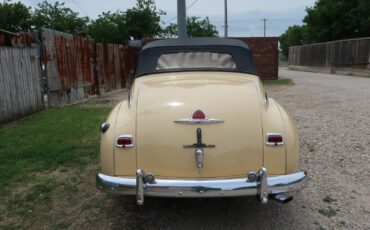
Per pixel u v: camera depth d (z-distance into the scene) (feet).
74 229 12.50
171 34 95.96
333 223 12.73
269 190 11.23
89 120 29.71
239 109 11.76
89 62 45.52
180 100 11.93
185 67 15.49
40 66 34.65
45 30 35.01
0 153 20.02
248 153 11.40
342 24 134.51
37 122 28.94
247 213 13.55
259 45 74.90
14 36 35.37
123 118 12.05
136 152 11.53
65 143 22.21
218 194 11.08
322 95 45.98
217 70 15.02
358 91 50.19
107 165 11.75
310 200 14.48
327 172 17.38
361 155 19.72
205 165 11.35
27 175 17.10
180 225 12.75
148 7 91.40
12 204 14.24
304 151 20.57
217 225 12.73
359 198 14.67
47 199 14.65
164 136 11.42
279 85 62.39
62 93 38.78
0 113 27.66
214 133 11.37
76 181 16.42
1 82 27.94
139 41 69.92
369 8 129.08
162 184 11.13
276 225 12.66
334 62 103.96
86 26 103.91
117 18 89.35
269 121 11.73
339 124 27.27
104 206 14.12
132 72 62.03
